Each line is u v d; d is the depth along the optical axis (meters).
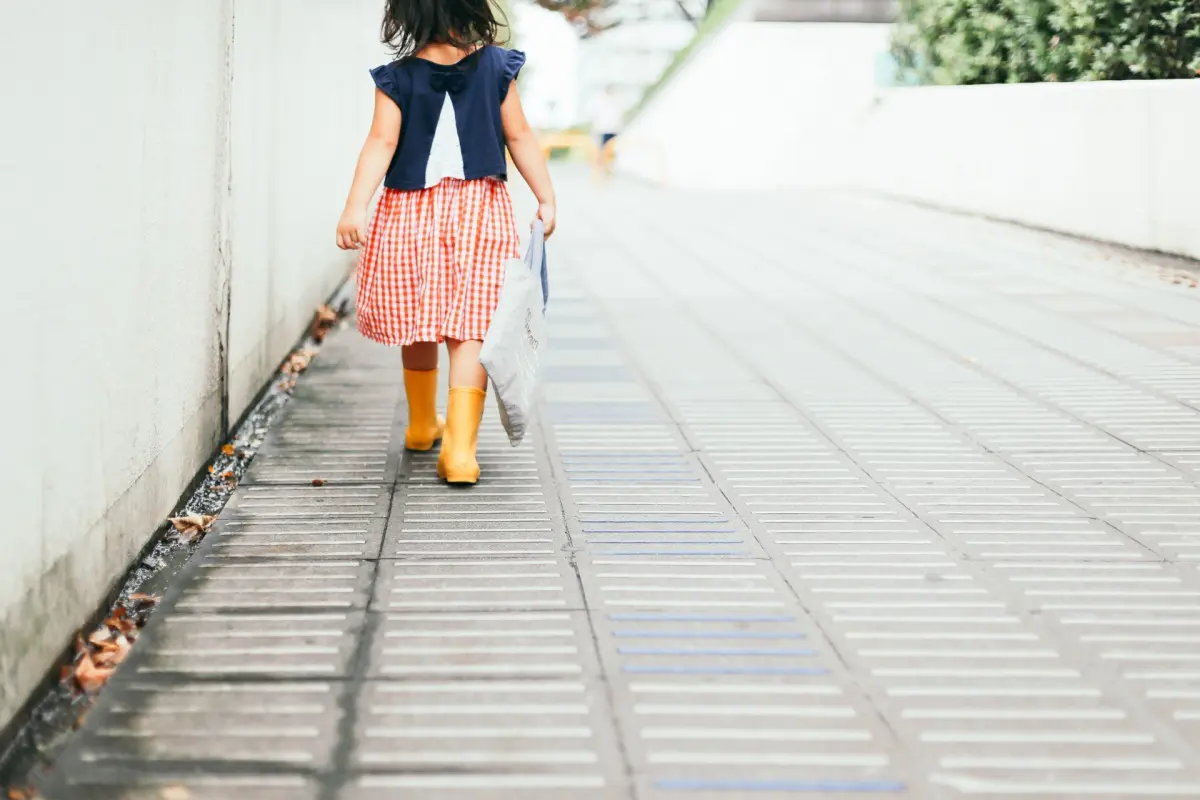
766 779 2.13
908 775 2.15
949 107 11.66
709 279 7.99
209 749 2.20
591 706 2.38
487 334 3.43
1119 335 6.00
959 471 3.96
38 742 2.25
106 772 2.12
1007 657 2.63
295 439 4.25
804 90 16.94
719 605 2.88
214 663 2.55
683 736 2.28
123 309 2.90
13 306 2.19
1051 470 3.97
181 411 3.52
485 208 3.71
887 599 2.93
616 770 2.15
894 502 3.66
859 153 14.99
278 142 5.17
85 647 2.60
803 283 7.78
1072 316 6.50
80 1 2.55
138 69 3.00
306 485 3.75
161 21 3.21
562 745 2.24
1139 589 3.01
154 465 3.23
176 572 3.08
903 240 9.87
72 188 2.51
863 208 12.66
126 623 2.77
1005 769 2.17
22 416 2.26
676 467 3.99
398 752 2.21
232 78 4.15
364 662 2.56
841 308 6.88
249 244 4.52
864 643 2.69
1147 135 8.27
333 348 5.79
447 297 3.71
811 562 3.17
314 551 3.20
